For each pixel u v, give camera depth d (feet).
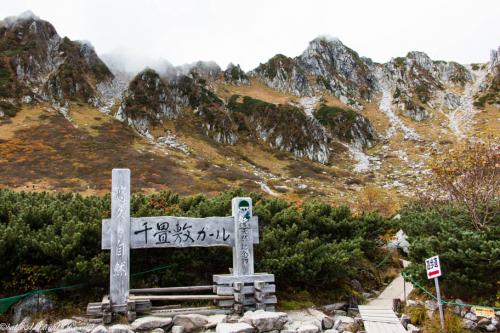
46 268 27.02
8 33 352.69
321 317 28.94
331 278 34.14
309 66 507.30
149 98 325.42
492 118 370.32
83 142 206.49
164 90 339.98
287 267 32.22
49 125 226.17
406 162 288.71
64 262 27.78
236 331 23.95
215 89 430.20
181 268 32.27
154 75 343.26
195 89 375.66
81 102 307.58
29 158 168.25
